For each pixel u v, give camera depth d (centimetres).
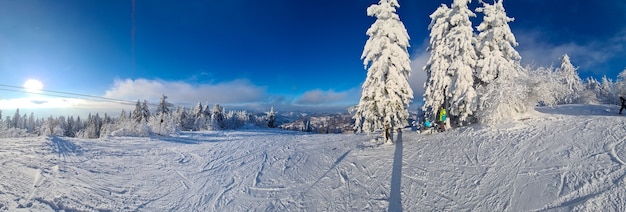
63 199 944
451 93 1783
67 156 1468
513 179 878
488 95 1562
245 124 8962
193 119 7100
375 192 1027
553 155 966
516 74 1697
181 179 1320
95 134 7219
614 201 643
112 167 1401
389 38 1783
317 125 9175
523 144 1137
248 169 1489
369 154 1484
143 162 1588
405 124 1828
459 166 1094
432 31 1964
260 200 1061
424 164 1198
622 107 1647
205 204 1029
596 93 3378
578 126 1215
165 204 1024
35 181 1057
